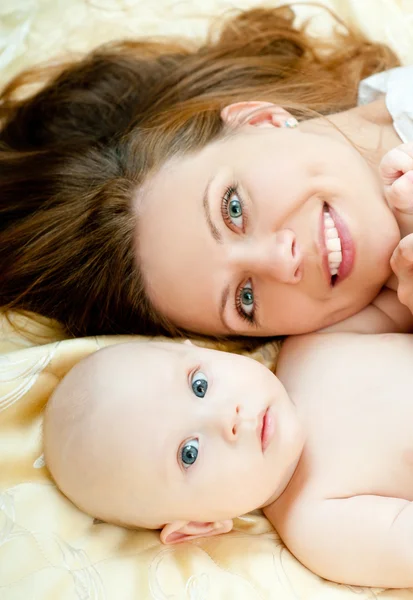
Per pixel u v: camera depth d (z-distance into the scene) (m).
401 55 1.42
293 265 1.01
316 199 1.04
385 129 1.18
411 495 0.94
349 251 1.04
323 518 0.93
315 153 1.06
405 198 0.98
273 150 1.07
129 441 0.93
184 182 1.09
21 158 1.27
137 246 1.13
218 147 1.11
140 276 1.14
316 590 0.91
